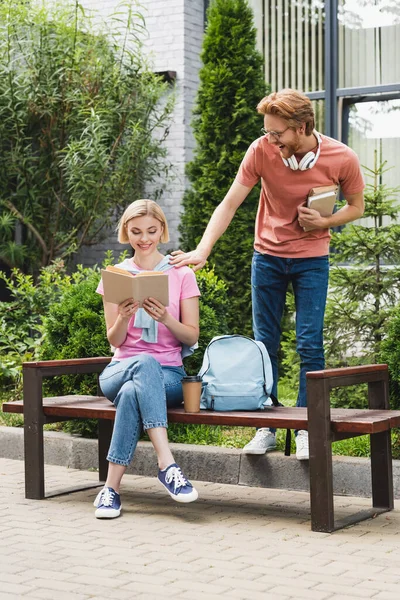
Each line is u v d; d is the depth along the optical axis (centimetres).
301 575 450
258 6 1288
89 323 766
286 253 634
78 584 439
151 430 561
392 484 591
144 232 607
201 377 573
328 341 777
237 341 586
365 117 1229
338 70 1243
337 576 448
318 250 634
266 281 646
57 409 621
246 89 1070
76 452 741
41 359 793
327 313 773
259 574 452
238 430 779
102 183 1196
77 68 1208
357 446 679
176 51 1278
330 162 612
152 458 707
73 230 1229
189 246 1086
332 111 1244
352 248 777
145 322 598
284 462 655
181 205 1177
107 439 680
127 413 570
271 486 659
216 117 1072
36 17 1222
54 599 418
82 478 699
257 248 652
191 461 693
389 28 1216
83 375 769
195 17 1292
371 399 596
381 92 1213
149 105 1231
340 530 539
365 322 762
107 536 527
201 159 1086
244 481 670
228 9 1084
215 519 568
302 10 1260
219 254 1059
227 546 504
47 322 785
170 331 593
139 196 1248
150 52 1244
